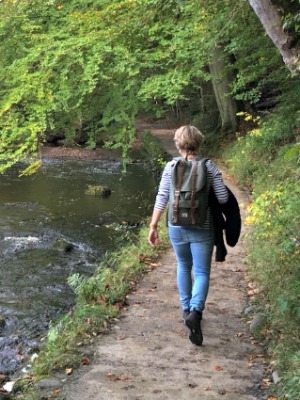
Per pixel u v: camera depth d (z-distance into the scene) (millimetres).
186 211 5746
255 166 15242
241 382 5336
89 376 5406
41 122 9516
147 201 17922
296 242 7141
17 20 10102
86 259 11586
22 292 9727
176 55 10086
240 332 6301
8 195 18953
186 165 5785
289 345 5555
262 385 5281
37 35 9914
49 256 11797
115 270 9008
